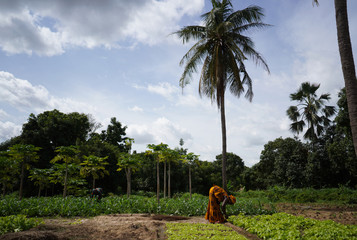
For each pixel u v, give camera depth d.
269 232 6.71
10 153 17.75
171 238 5.78
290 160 27.83
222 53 16.00
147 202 11.54
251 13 15.49
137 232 6.27
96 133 47.38
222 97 15.25
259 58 15.91
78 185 24.14
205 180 43.41
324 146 26.55
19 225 6.48
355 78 6.23
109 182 36.09
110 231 6.39
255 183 42.34
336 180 25.28
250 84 16.91
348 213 11.24
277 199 21.12
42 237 5.34
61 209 9.83
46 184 23.84
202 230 6.66
